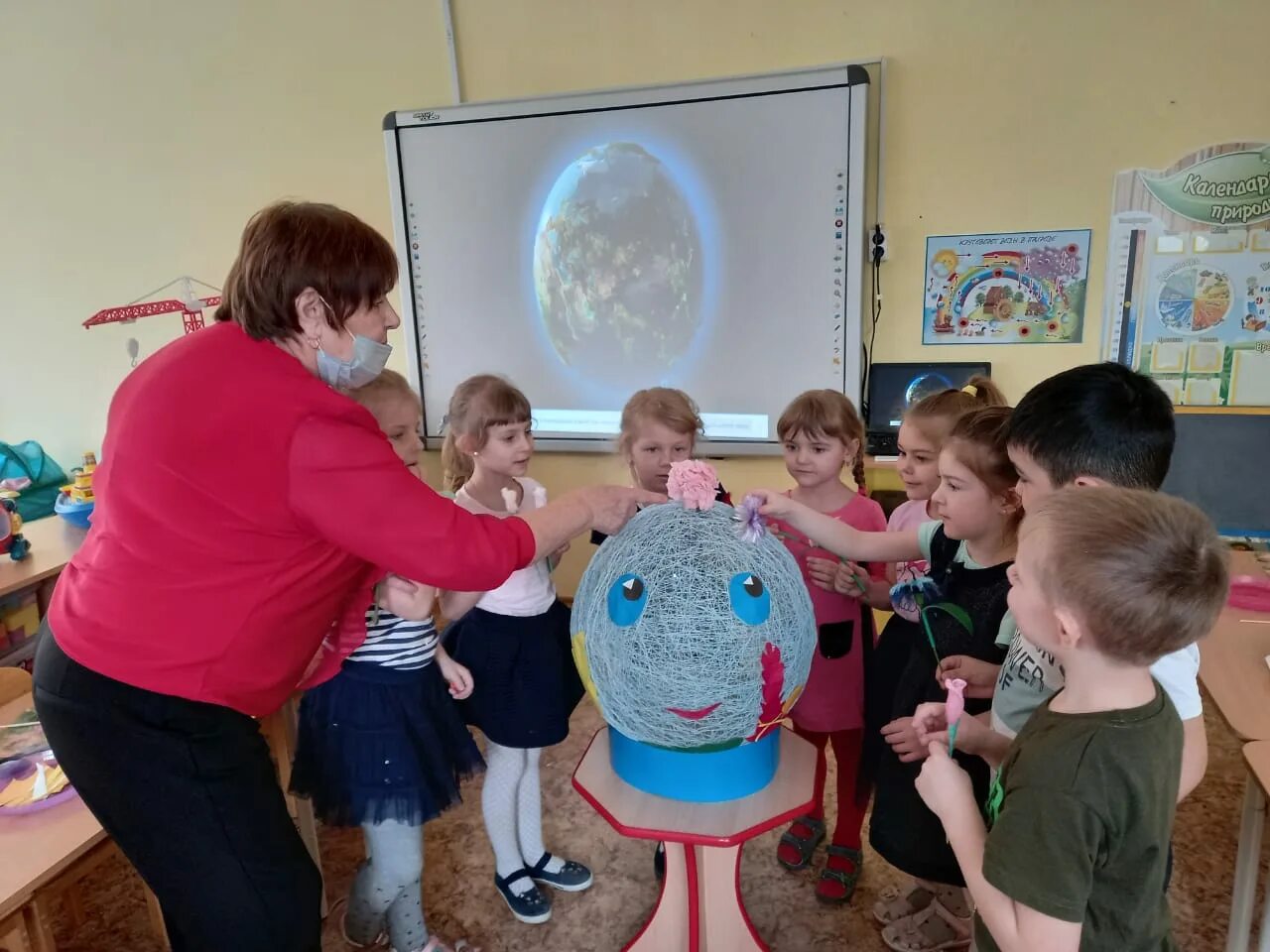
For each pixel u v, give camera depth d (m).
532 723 1.63
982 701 1.22
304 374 1.01
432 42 2.95
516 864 1.73
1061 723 0.82
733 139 2.71
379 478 0.98
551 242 2.98
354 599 1.22
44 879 1.07
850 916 1.68
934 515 1.36
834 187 2.64
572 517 1.17
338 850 1.95
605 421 3.09
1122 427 0.99
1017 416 1.07
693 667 1.04
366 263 1.04
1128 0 2.38
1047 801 0.78
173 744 0.99
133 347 2.87
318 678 1.26
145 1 3.16
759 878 1.80
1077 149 2.51
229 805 1.04
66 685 0.99
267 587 1.00
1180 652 0.95
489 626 1.65
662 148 2.79
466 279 3.10
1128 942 0.82
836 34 2.60
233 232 3.32
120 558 0.98
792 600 1.12
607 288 2.96
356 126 3.11
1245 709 1.28
